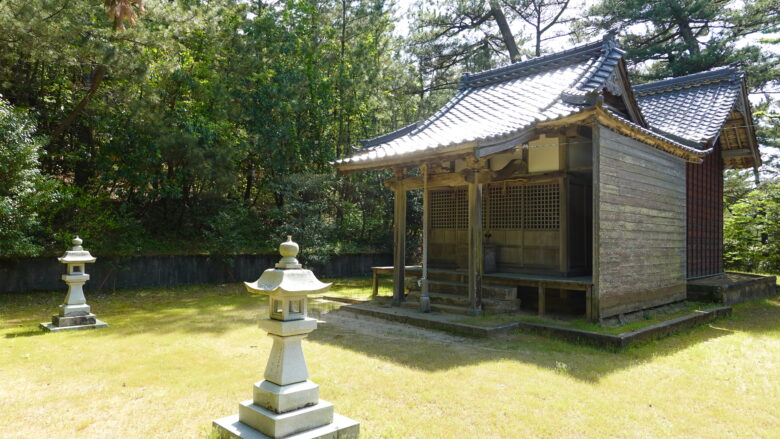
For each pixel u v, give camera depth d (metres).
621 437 3.42
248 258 14.13
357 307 8.96
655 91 13.94
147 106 10.99
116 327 7.32
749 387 4.64
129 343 6.18
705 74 13.09
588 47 9.47
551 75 9.79
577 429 3.54
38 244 10.95
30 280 10.66
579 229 9.07
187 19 10.88
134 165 12.02
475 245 8.01
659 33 20.86
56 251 11.16
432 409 3.90
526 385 4.53
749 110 13.04
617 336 6.19
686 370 5.23
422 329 7.39
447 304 8.64
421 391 4.33
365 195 17.70
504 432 3.46
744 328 8.14
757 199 17.23
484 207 9.95
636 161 8.34
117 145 11.83
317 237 14.18
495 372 4.96
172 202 14.38
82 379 4.59
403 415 3.75
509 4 23.02
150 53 12.28
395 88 22.05
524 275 8.92
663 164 9.28
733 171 20.34
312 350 5.90
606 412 3.88
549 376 4.85
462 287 8.98
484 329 6.74
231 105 13.74
